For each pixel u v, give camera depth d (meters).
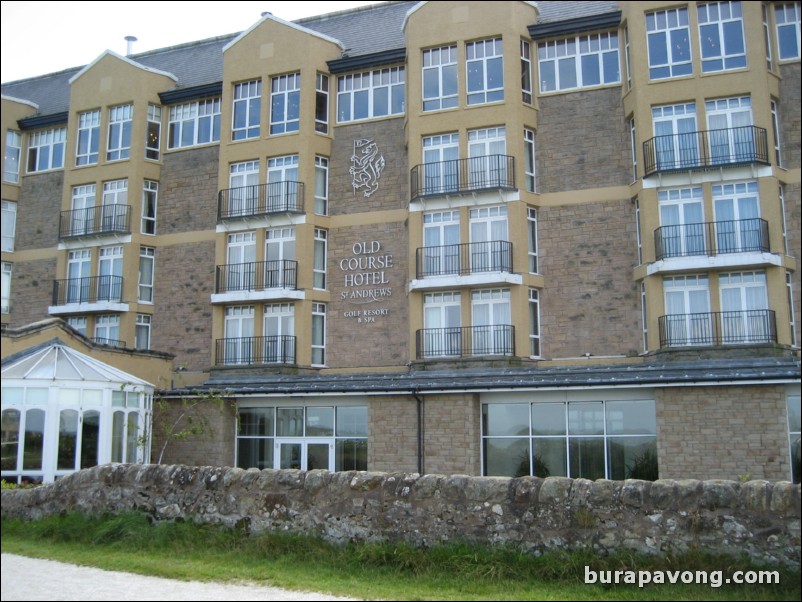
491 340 28.62
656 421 22.27
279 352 31.38
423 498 12.56
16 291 37.84
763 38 27.38
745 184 27.03
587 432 23.53
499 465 24.22
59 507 15.44
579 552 11.44
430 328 29.53
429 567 11.78
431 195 29.70
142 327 34.69
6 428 22.45
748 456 21.05
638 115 28.14
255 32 33.94
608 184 29.06
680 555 10.95
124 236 34.88
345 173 32.59
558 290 28.95
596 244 28.81
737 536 10.84
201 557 12.88
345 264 31.86
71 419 23.44
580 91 30.03
